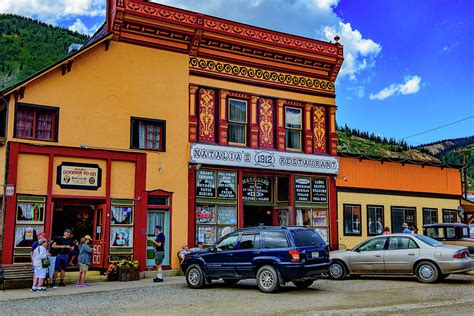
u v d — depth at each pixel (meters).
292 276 13.73
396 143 88.75
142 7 20.72
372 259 16.73
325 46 25.42
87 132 19.22
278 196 24.31
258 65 23.73
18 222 17.48
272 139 23.81
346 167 25.94
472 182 91.75
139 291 15.16
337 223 24.94
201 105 22.14
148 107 20.69
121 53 20.41
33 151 18.05
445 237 22.48
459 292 13.81
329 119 25.55
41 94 18.50
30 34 133.12
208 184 21.83
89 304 12.56
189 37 21.91
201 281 15.49
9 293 15.07
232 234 15.41
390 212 27.16
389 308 11.24
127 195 19.81
